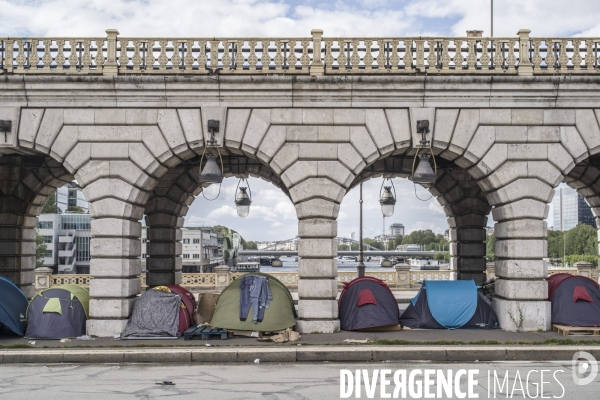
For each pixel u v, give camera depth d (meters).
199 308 17.31
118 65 15.92
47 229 97.75
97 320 15.40
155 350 13.31
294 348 13.45
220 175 15.66
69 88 15.77
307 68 15.99
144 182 15.90
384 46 16.09
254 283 15.75
